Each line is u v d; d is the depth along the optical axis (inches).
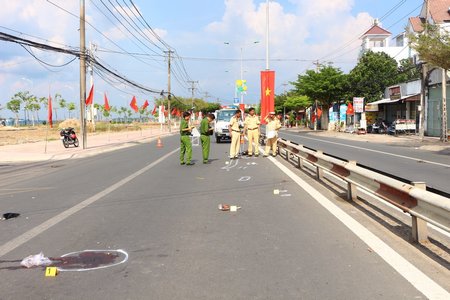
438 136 1384.1
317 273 195.3
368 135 1578.5
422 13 2198.6
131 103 1939.0
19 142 1469.0
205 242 245.8
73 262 215.2
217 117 1286.9
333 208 329.7
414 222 238.2
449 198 196.9
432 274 192.2
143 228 278.2
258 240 248.4
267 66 1100.5
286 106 3383.4
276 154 799.7
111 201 373.1
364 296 169.9
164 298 170.7
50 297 173.3
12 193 435.8
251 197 381.1
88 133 2255.2
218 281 187.5
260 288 179.2
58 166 711.1
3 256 226.5
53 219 309.0
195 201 366.0
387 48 2586.1
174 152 934.4
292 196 382.0
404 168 580.4
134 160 765.9
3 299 171.8
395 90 1758.1
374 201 356.5
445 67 954.1
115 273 199.2
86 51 1066.7
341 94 2133.4
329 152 857.5
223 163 666.8
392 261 209.3
